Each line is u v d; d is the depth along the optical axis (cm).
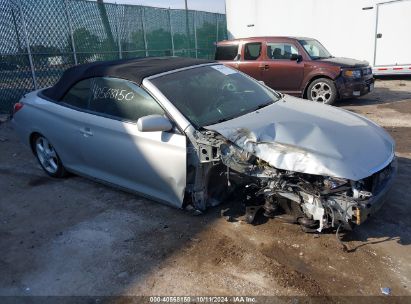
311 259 313
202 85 409
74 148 457
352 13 1305
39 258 344
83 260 335
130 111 394
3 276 322
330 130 337
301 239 339
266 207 340
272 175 316
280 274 299
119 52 1195
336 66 908
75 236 373
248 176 334
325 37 1377
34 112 500
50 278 315
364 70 925
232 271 307
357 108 896
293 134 327
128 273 314
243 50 1032
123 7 1197
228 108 391
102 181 449
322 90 935
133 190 415
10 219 418
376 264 304
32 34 939
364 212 293
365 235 342
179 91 386
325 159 297
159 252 338
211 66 455
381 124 729
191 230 366
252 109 395
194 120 360
